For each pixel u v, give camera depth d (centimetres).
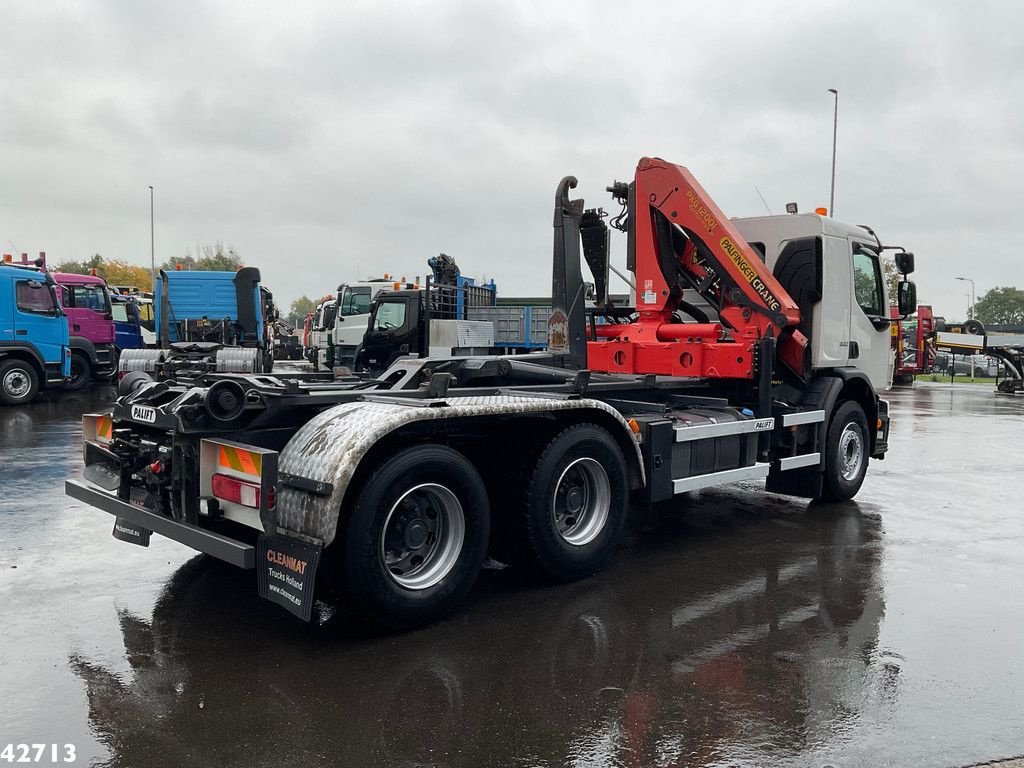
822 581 518
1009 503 774
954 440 1286
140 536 482
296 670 373
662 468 567
